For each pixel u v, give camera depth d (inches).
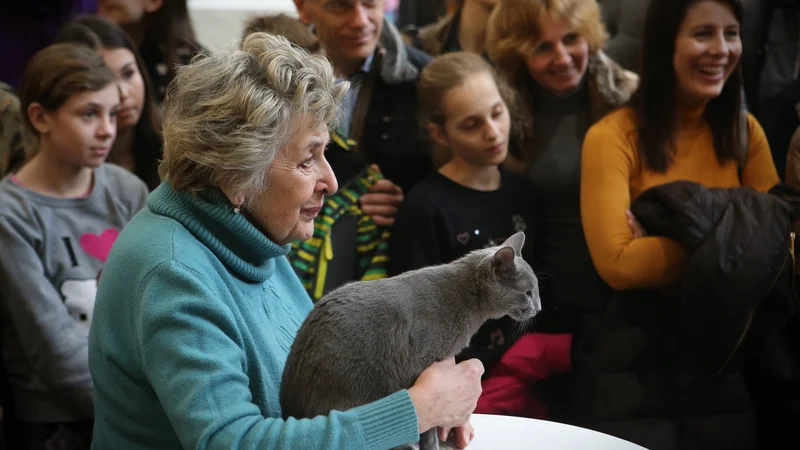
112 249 52.8
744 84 95.0
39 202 89.0
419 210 89.8
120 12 118.0
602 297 89.5
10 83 116.1
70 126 88.0
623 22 107.8
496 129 90.2
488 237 91.0
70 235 90.3
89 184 94.0
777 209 77.4
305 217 54.9
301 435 45.5
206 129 49.9
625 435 83.2
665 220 80.0
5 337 88.0
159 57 119.2
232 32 151.5
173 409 45.9
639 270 80.6
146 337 47.6
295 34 96.0
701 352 80.6
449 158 97.9
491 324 88.5
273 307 59.4
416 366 53.4
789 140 92.5
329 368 50.9
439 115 92.4
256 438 45.1
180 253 50.2
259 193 52.4
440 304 55.4
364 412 47.5
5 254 85.4
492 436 62.2
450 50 117.6
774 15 94.0
